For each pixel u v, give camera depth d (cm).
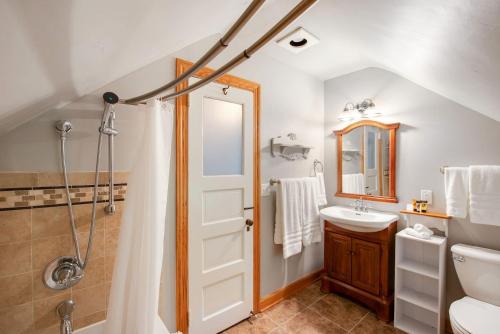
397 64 174
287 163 242
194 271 174
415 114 216
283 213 218
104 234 136
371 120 245
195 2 86
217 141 189
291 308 221
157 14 76
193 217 173
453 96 178
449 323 192
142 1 63
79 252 129
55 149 123
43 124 120
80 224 130
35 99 93
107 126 127
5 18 43
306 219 240
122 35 76
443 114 200
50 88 90
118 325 106
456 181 183
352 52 212
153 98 109
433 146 206
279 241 219
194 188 173
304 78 259
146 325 99
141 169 106
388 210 234
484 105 154
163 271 160
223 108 192
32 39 53
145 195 104
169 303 162
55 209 124
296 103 251
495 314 146
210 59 68
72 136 127
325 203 263
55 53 65
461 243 188
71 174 127
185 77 81
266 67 221
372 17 118
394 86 229
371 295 211
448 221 194
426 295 200
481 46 84
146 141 104
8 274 113
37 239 119
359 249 220
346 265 230
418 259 208
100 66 95
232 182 195
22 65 62
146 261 102
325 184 284
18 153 114
